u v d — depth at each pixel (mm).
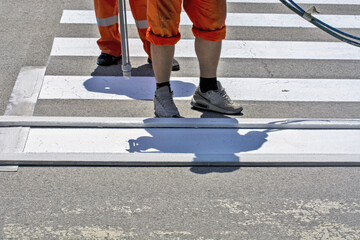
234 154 3637
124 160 3535
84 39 5445
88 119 3953
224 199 3281
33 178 3410
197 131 3922
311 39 5668
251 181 3449
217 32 3895
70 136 3820
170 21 3781
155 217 3115
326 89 4734
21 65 4887
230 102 4234
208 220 3109
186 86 4688
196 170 3529
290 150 3762
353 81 4887
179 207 3199
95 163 3535
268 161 3578
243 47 5430
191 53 5285
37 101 4348
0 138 3760
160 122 3945
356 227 3102
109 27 4816
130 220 3086
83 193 3289
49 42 5340
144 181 3412
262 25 5930
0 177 3404
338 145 3836
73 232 2988
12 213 3113
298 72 5008
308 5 6492
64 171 3480
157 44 3879
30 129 3877
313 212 3205
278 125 3990
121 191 3314
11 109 4207
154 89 4629
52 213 3123
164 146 3754
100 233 2986
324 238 3014
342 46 5535
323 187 3420
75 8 6121
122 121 3943
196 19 3883
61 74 4789
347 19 6168
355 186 3441
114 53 4984
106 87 4617
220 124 3959
